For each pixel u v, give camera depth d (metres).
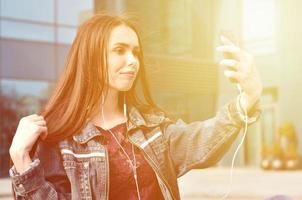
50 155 2.55
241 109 2.54
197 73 27.66
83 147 2.61
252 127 28.45
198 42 28.86
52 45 25.42
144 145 2.69
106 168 2.59
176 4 28.23
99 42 2.63
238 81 2.48
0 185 18.66
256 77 2.48
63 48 25.70
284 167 25.58
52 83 25.27
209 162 2.71
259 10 28.91
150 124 2.75
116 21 2.68
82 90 2.62
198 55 28.78
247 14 29.42
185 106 27.34
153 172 2.71
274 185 17.11
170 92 26.41
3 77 24.22
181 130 2.76
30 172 2.37
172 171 2.70
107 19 2.68
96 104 2.66
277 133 26.14
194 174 23.70
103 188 2.58
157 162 2.68
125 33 2.66
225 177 21.50
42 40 25.22
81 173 2.56
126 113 2.78
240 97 2.54
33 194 2.39
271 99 28.22
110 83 2.66
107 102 2.75
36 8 25.17
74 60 2.67
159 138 2.73
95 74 2.63
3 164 24.16
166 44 27.41
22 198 2.40
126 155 2.66
